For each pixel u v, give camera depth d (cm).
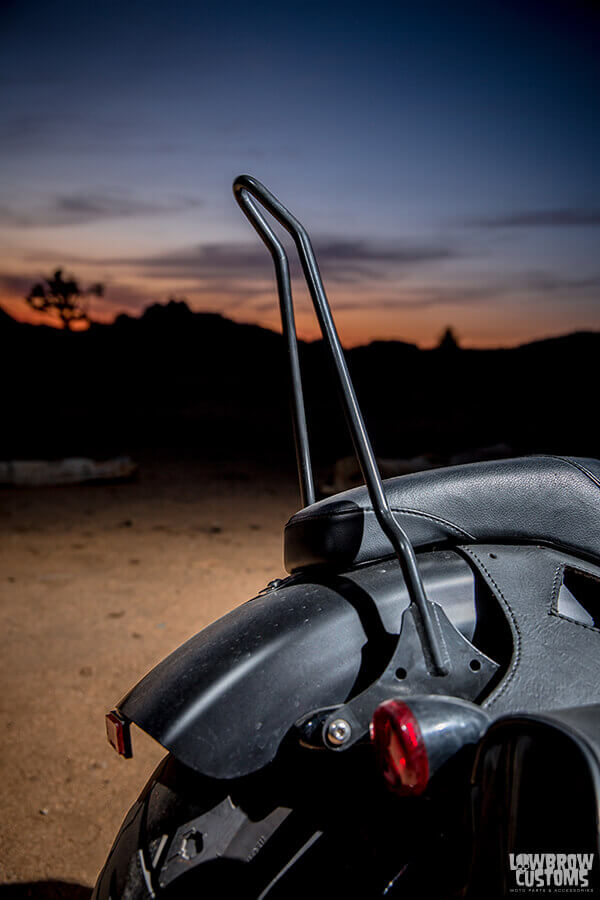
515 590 72
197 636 75
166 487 461
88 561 283
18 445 641
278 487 465
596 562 77
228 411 1055
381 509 66
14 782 134
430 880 63
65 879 110
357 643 71
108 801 129
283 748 68
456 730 56
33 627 211
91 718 158
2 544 307
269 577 263
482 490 76
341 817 68
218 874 65
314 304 68
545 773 51
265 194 71
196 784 70
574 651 68
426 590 73
